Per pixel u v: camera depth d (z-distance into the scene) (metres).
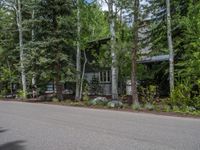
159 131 10.86
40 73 26.62
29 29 28.77
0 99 32.03
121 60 22.33
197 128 11.41
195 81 17.62
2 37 36.03
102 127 11.94
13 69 35.00
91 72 33.84
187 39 19.34
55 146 8.82
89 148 8.48
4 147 8.91
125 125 12.35
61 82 26.80
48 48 26.19
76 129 11.60
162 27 22.94
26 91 31.94
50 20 26.80
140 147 8.47
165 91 25.55
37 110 19.11
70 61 27.16
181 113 16.00
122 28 21.59
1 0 35.03
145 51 25.83
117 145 8.76
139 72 25.73
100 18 28.42
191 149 8.17
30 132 11.21
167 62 24.41
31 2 29.28
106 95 31.31
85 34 27.52
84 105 21.78
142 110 17.81
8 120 14.62
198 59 17.03
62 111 18.27
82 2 26.14
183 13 22.02
